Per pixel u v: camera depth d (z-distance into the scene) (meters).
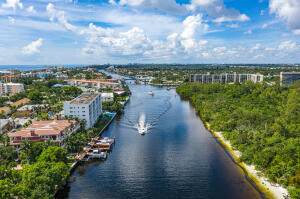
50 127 159.75
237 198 108.69
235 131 183.00
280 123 178.62
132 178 127.56
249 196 109.75
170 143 180.25
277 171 116.56
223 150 165.38
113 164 144.38
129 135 199.25
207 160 149.12
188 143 180.12
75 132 180.62
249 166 137.00
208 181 123.81
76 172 134.00
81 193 112.88
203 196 110.81
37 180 96.50
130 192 114.50
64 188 116.81
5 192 88.25
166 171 135.38
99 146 169.12
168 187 118.81
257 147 143.88
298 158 119.38
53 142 141.38
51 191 102.75
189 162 146.75
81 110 199.25
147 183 122.69
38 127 160.75
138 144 178.25
